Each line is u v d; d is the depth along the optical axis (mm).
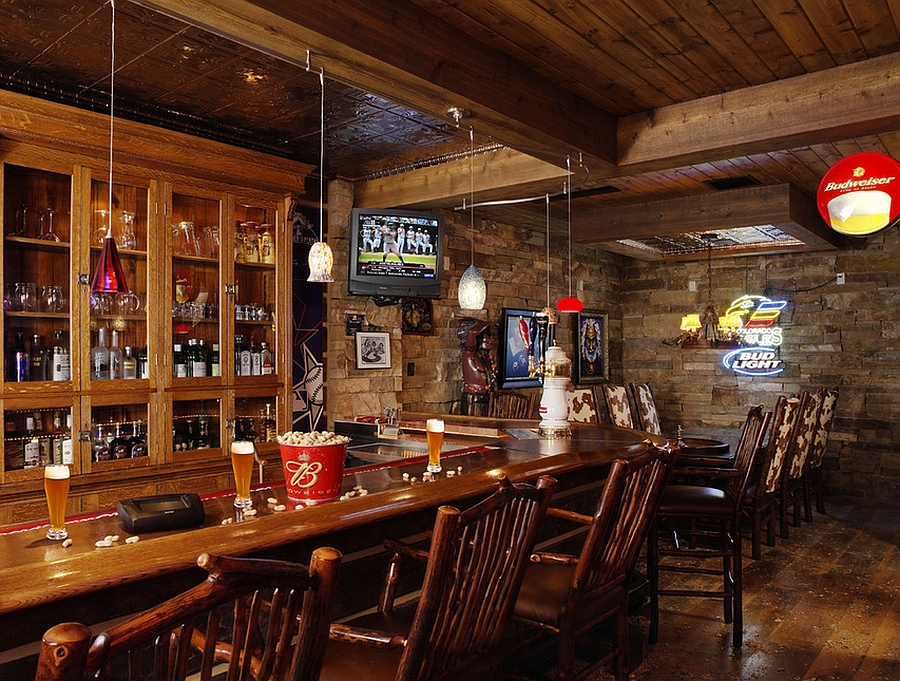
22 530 1648
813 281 7273
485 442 3293
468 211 6086
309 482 1902
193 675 1683
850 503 6504
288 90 3539
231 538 1569
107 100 3648
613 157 3957
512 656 2590
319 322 5105
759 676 2850
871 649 3125
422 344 5777
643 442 3217
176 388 3750
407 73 2732
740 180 5297
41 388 3254
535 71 3369
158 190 3678
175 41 2984
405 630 1768
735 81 3484
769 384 7512
